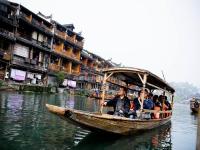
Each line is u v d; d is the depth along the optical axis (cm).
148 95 1127
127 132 908
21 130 842
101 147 757
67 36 3994
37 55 3381
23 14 2908
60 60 3944
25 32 3105
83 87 4569
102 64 5531
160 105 1273
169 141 1007
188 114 2998
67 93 3609
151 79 1127
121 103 973
